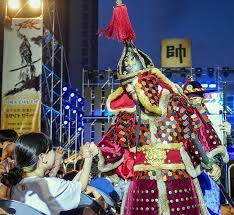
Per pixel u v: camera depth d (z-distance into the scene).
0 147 3.78
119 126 2.71
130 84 2.66
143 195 2.54
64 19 25.70
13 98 12.02
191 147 2.62
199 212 2.54
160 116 2.60
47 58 15.95
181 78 17.41
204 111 2.75
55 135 16.78
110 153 2.71
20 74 12.03
